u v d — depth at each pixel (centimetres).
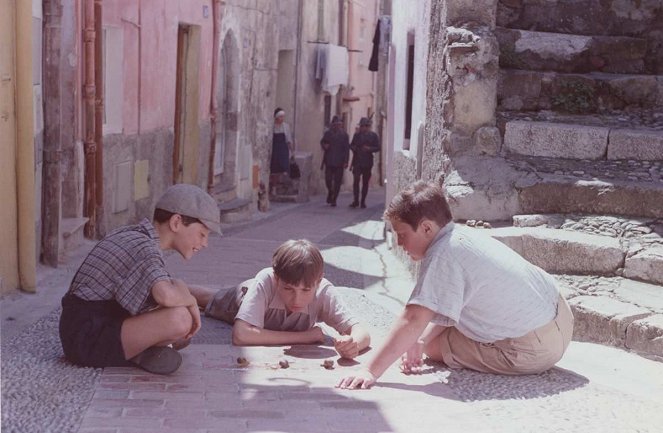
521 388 468
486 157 770
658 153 749
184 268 932
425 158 914
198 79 1483
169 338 476
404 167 1131
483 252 480
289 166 2238
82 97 1003
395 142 1259
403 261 1012
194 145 1496
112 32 1109
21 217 725
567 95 840
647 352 543
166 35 1316
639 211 688
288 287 532
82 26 992
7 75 704
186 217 492
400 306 732
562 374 496
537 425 407
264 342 548
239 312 554
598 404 442
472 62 774
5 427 381
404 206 483
